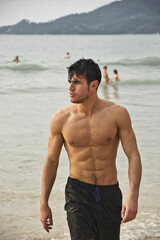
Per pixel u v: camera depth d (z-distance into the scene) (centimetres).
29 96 1398
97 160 247
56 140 257
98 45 9419
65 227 366
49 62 3372
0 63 3048
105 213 247
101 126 244
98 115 246
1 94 1444
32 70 2608
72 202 251
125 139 246
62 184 474
